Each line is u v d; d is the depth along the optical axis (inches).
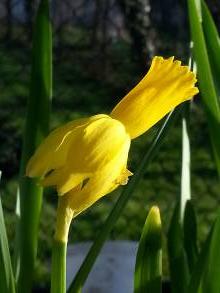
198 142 66.8
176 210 17.8
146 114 12.1
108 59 81.4
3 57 87.1
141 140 61.1
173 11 95.0
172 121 14.1
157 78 12.2
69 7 89.2
